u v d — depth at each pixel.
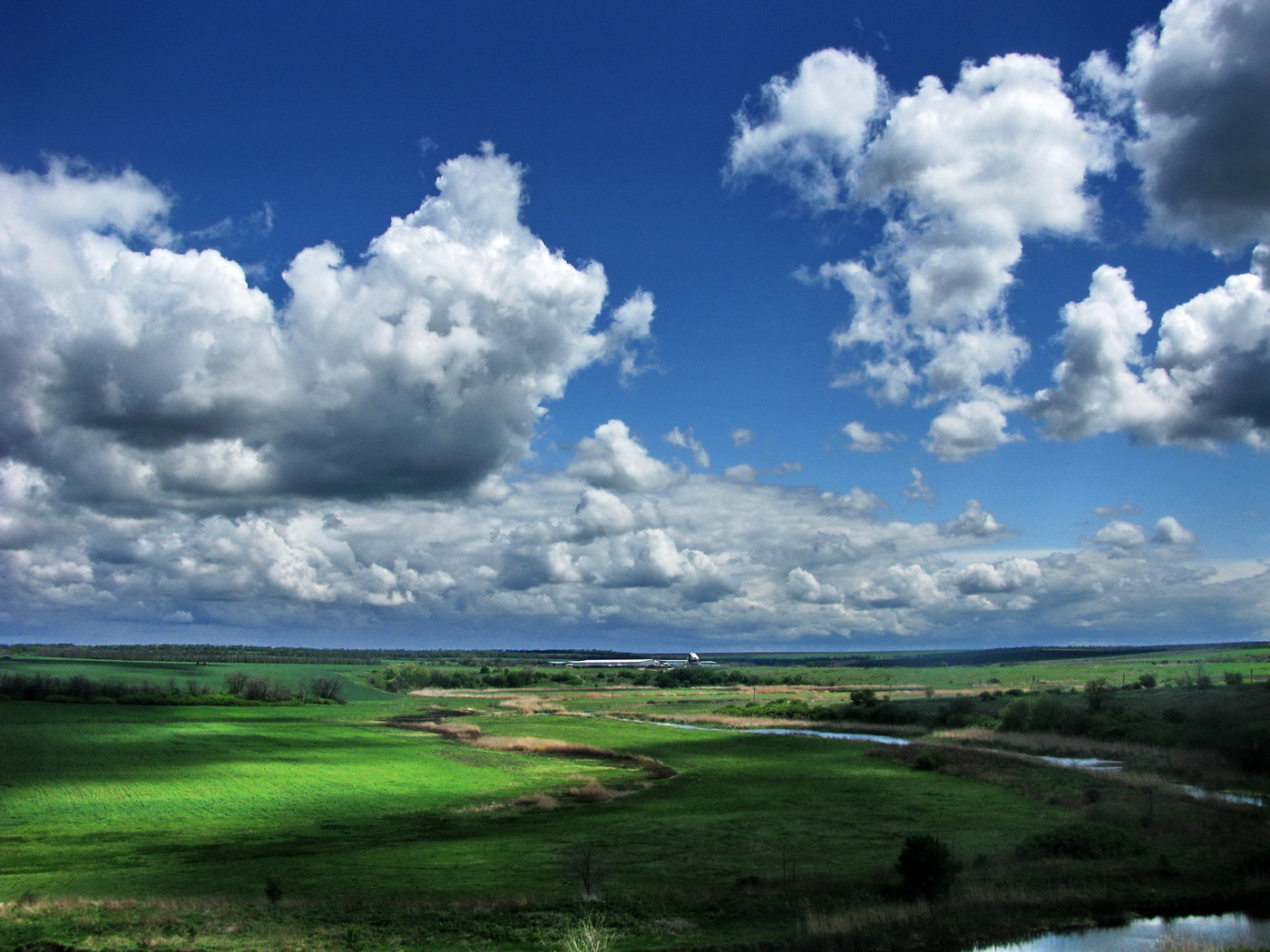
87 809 59.75
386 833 51.03
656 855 41.41
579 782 73.06
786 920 29.75
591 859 38.62
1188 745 75.62
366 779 74.62
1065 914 30.59
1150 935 29.08
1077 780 62.41
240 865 41.78
